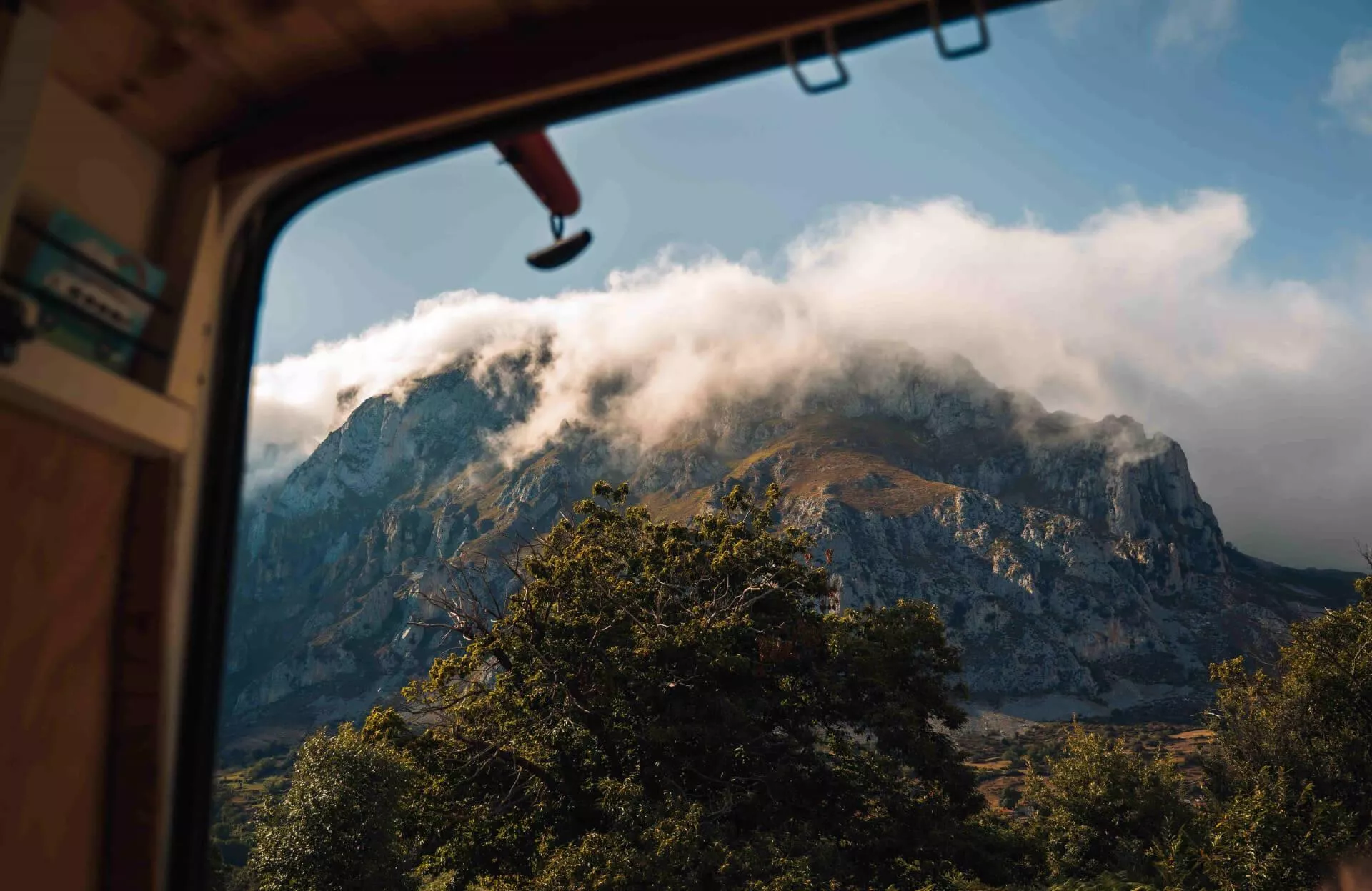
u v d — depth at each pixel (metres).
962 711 36.41
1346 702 41.41
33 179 2.75
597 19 2.68
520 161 3.13
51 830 2.69
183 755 2.96
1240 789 42.91
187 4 2.68
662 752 31.61
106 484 2.86
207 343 3.15
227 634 3.12
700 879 24.86
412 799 32.41
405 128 2.96
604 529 39.09
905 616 37.75
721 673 33.47
